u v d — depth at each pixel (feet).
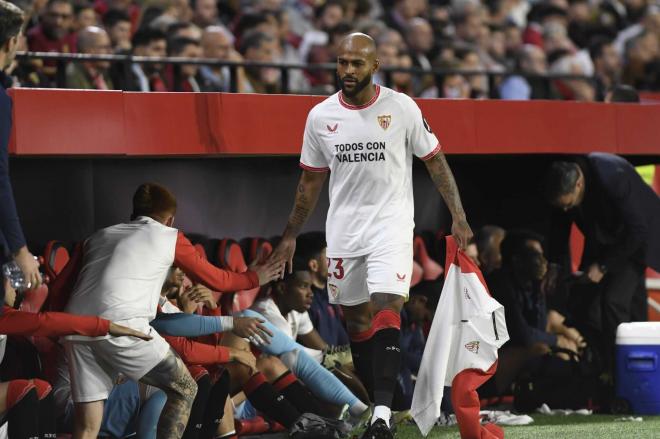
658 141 93.56
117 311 61.05
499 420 79.97
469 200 101.30
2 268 54.80
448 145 83.15
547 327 92.99
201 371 65.46
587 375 87.35
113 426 66.90
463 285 64.75
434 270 93.40
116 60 78.18
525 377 87.04
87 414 61.93
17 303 65.05
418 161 98.84
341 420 72.95
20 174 79.51
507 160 100.89
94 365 61.77
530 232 94.79
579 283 93.66
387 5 149.18
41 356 69.92
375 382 61.31
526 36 154.40
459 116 83.71
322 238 85.05
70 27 97.30
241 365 72.18
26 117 67.72
